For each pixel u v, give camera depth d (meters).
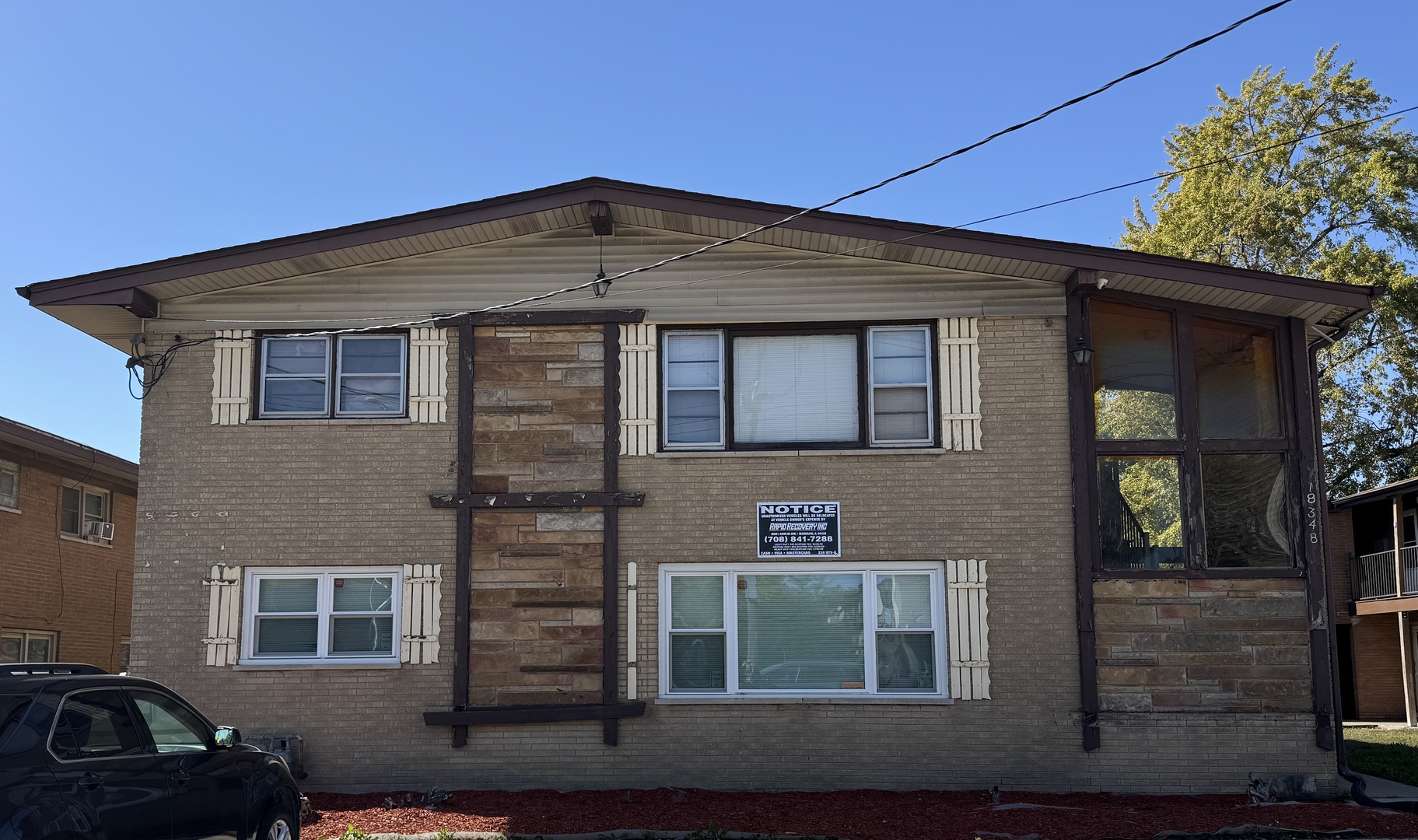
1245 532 14.24
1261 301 14.22
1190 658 13.98
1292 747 13.78
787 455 14.57
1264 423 14.53
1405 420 35.47
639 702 14.07
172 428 14.73
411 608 14.34
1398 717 32.38
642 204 14.23
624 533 14.45
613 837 11.42
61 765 7.43
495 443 14.62
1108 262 13.96
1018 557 14.26
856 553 14.38
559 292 14.76
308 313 14.91
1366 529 34.09
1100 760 13.84
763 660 14.32
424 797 13.54
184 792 8.41
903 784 13.93
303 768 14.01
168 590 14.45
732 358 14.95
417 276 14.98
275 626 14.52
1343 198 33.03
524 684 14.16
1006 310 14.64
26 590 21.92
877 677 14.26
